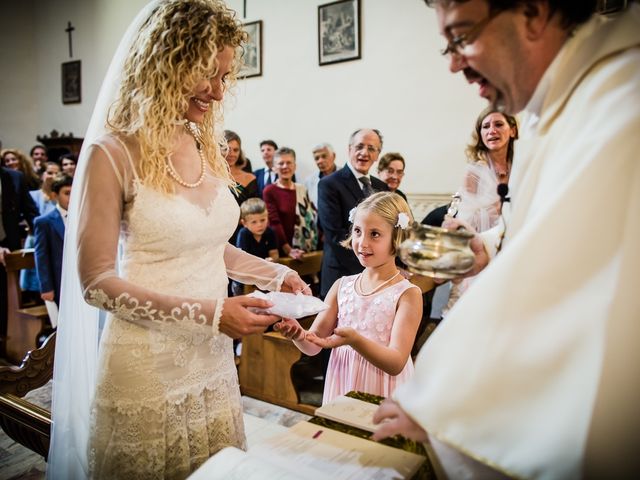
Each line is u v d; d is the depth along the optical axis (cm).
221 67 128
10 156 588
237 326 120
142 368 127
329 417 107
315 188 549
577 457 71
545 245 75
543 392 73
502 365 75
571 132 80
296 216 443
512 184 96
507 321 76
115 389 128
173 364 131
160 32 123
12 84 923
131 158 124
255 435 178
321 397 323
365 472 88
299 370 372
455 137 499
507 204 106
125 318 119
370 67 541
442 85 500
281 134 619
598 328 71
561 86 83
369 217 163
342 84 563
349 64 555
